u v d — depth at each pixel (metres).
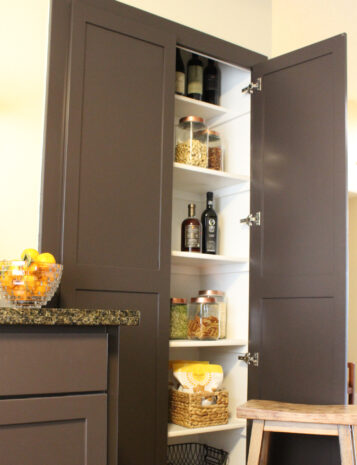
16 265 1.55
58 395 1.27
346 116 2.30
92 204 2.12
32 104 2.25
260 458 1.99
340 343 2.21
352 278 5.16
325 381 2.23
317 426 1.93
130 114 2.25
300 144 2.43
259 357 2.46
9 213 2.16
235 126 2.78
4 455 1.20
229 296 2.70
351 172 4.79
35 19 2.29
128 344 2.16
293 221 2.41
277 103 2.54
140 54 2.31
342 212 2.26
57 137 2.09
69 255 2.05
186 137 2.60
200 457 2.77
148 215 2.25
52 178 2.06
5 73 2.21
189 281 2.88
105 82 2.21
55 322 1.24
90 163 2.13
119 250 2.16
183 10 2.64
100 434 1.29
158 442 2.18
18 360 1.23
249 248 2.57
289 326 2.37
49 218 2.04
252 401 2.19
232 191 2.73
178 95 2.56
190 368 2.44
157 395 2.20
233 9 2.82
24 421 1.22
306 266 2.34
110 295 2.13
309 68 2.44
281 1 2.99
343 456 1.87
